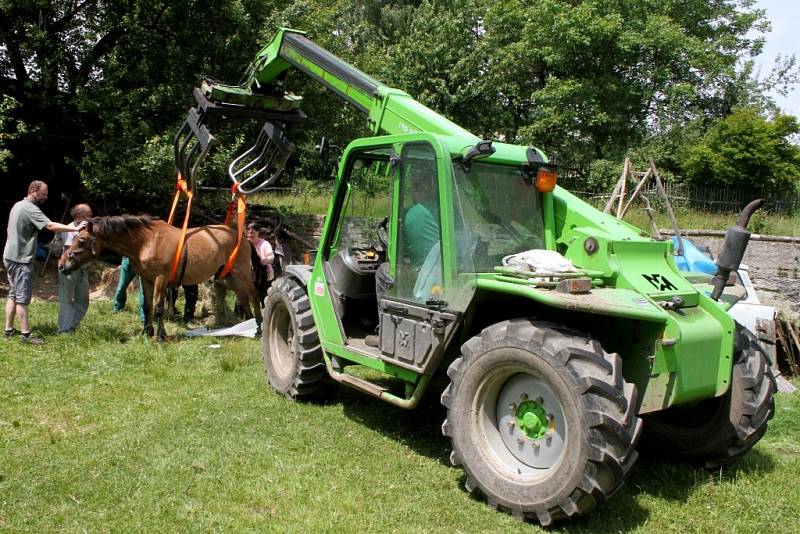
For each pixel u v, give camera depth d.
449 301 4.18
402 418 5.51
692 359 3.92
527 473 3.85
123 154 11.57
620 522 3.77
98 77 12.76
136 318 9.32
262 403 5.82
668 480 4.44
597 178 19.70
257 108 7.16
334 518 3.75
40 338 7.61
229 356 7.37
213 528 3.63
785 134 17.67
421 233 4.50
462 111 23.08
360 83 5.87
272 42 6.88
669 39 21.81
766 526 3.79
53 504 3.87
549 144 22.72
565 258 4.20
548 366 3.57
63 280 7.99
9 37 11.73
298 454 4.71
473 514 3.83
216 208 13.95
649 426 4.82
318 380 5.82
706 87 24.41
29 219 7.49
